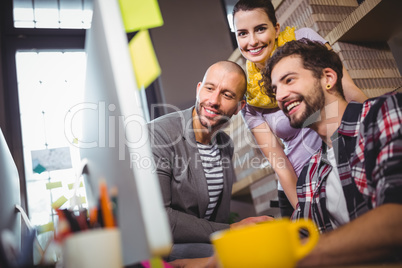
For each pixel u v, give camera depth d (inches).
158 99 120.2
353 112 38.0
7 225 31.9
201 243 48.8
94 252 16.8
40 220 103.0
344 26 61.3
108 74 21.0
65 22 124.3
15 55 117.3
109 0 20.7
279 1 74.5
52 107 115.6
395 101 32.3
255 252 17.2
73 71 121.2
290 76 48.1
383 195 27.3
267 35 68.7
